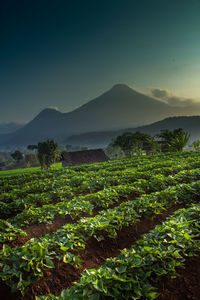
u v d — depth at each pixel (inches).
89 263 166.6
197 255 146.8
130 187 310.5
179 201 273.9
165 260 142.6
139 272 127.9
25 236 211.3
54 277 146.3
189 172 370.9
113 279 117.4
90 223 190.2
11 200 346.0
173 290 125.3
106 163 778.2
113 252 183.2
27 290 130.4
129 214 212.5
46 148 1697.8
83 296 109.7
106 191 296.8
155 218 237.8
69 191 351.6
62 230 182.2
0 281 136.7
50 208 255.1
